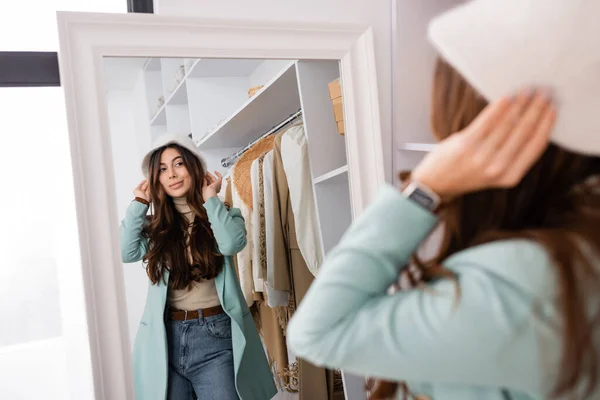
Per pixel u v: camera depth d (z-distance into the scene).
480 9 0.49
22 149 1.33
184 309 1.23
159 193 1.21
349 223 1.42
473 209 0.56
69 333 1.39
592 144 0.46
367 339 0.51
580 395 0.45
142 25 1.20
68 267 1.38
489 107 0.49
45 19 1.35
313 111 1.38
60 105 1.34
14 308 1.36
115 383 1.16
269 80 1.33
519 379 0.46
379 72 1.52
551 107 0.46
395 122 1.52
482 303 0.46
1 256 1.33
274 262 1.33
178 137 1.24
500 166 0.47
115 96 1.18
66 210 1.36
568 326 0.42
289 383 1.34
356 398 1.41
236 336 1.28
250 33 1.30
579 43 0.43
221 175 1.28
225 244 1.28
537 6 0.45
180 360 1.23
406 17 1.50
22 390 1.37
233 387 1.27
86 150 1.15
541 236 0.46
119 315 1.17
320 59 1.37
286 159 1.35
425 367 0.49
